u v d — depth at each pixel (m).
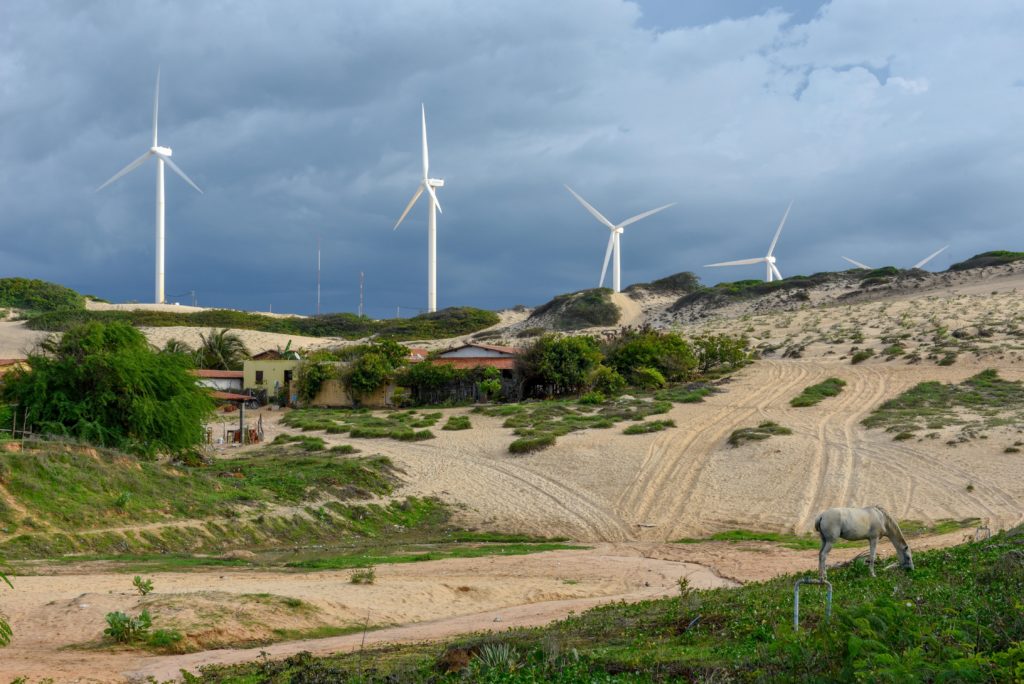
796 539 36.78
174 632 17.72
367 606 22.30
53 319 130.12
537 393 78.25
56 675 14.27
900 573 18.33
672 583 27.36
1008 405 57.84
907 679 9.32
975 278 121.69
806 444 51.66
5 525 30.22
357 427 64.50
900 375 72.75
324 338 142.50
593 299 153.25
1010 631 11.61
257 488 42.31
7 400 44.56
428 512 44.09
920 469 45.44
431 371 79.31
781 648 11.43
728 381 78.06
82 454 37.66
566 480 48.84
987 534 25.91
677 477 48.09
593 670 12.26
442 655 13.86
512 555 33.84
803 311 119.69
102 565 27.89
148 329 128.75
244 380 87.44
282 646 17.86
